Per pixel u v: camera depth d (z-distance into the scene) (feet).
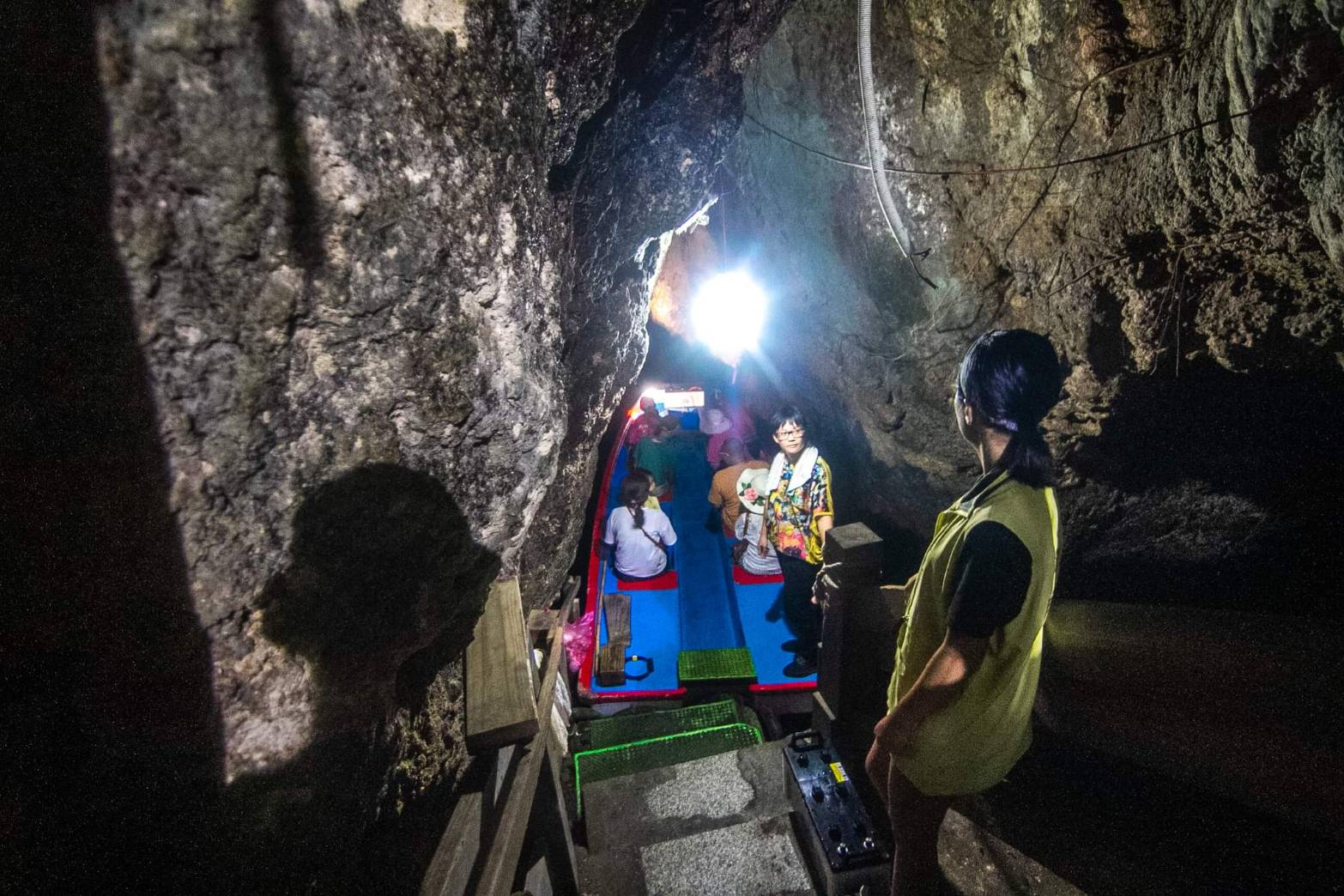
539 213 6.91
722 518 21.83
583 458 15.43
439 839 6.34
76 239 3.06
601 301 13.43
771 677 16.48
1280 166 7.75
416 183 4.80
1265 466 11.68
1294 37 6.69
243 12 3.49
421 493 5.30
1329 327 8.94
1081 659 10.79
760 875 9.64
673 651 17.65
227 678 3.92
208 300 3.58
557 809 9.12
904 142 14.65
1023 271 13.21
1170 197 9.72
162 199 3.28
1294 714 9.24
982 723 6.19
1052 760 9.82
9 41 2.80
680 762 12.21
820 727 11.52
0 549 2.91
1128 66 9.92
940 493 18.28
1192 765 9.09
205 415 3.67
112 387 3.26
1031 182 12.35
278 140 3.76
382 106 4.48
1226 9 8.05
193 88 3.32
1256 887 7.97
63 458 3.11
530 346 6.48
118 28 3.02
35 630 3.02
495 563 6.73
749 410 30.81
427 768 6.46
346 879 4.96
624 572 19.97
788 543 16.51
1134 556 14.25
